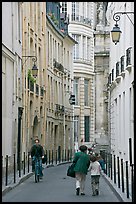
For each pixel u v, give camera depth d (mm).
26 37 40375
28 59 41781
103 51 73188
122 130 32562
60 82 62344
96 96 74875
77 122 73750
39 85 47969
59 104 61375
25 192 22875
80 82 74000
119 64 34188
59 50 61844
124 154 30734
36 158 28578
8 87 31719
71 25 73250
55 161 56438
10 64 32594
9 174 30672
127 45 29328
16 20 35312
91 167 22312
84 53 74688
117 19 24578
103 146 67750
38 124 46969
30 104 43438
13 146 33344
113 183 25859
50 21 53312
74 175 22266
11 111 32750
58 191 23578
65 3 73688
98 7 73562
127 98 29656
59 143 60719
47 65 53031
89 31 75625
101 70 74188
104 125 74312
